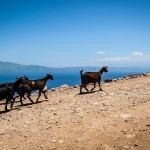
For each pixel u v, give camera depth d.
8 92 17.31
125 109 13.12
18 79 19.14
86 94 20.19
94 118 12.21
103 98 16.62
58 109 14.99
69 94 21.61
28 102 20.36
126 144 9.34
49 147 9.67
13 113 15.92
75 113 13.46
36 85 19.61
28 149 9.63
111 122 11.41
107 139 9.84
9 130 11.92
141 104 13.73
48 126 11.83
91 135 10.30
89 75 21.17
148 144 9.14
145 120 11.17
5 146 10.06
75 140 10.03
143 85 21.08
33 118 13.57
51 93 24.16
